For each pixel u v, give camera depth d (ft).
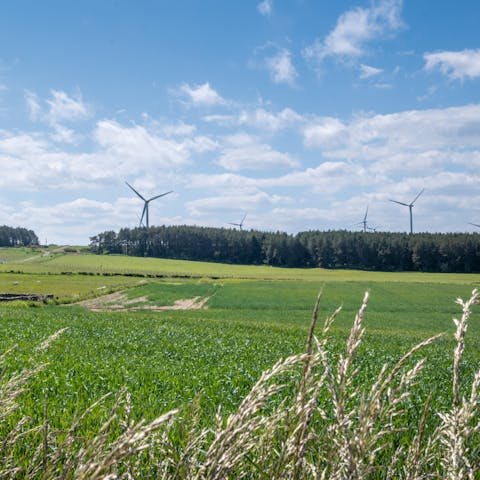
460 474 6.15
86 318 129.70
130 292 279.08
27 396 30.12
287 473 6.08
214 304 230.07
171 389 39.17
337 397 6.00
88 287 311.27
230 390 39.17
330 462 5.99
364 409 5.88
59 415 24.57
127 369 51.37
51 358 54.19
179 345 78.43
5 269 468.34
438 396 32.83
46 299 220.43
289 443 6.12
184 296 261.85
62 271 453.17
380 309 224.74
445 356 72.43
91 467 4.96
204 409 29.71
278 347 80.38
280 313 201.26
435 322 183.32
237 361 62.75
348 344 6.29
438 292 307.58
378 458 13.79
